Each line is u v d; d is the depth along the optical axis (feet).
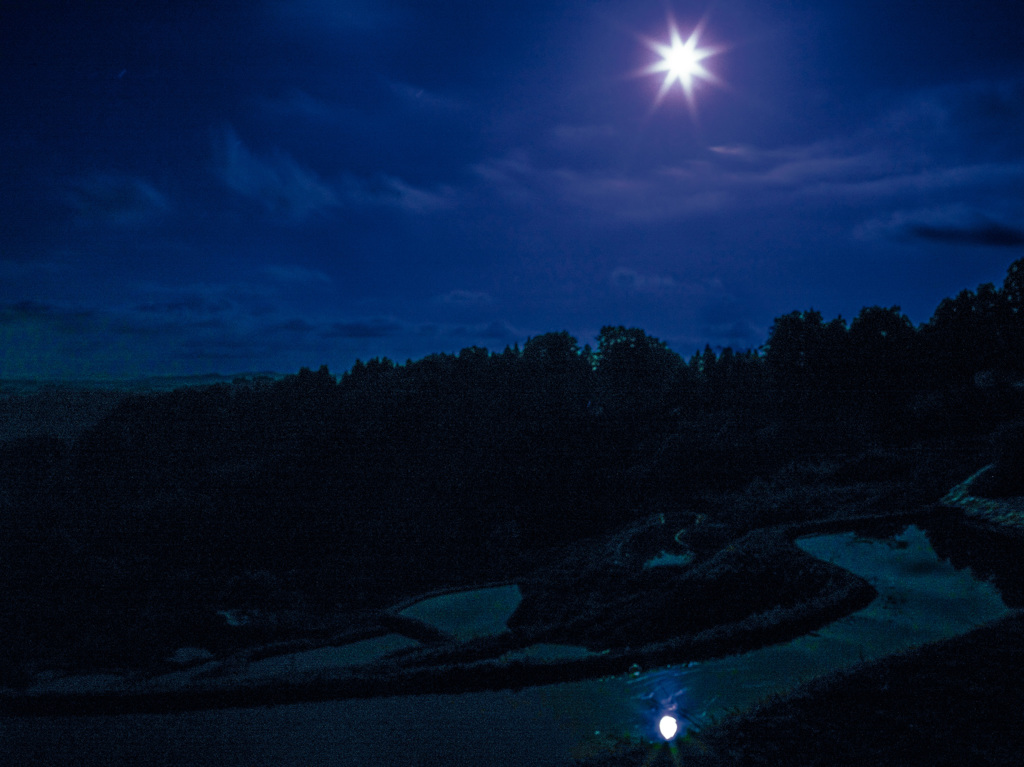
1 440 179.32
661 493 109.40
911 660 37.96
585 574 75.97
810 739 31.86
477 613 73.10
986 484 71.92
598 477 121.08
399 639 68.74
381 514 123.44
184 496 138.00
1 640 78.74
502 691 46.42
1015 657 36.96
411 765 37.88
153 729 46.21
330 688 49.47
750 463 111.86
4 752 43.86
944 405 109.60
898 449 100.07
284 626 79.46
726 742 32.91
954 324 126.82
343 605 88.33
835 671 38.68
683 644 48.42
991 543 61.46
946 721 31.78
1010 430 74.28
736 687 41.98
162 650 75.46
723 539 78.33
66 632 81.61
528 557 95.09
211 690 50.24
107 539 120.78
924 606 51.08
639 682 44.83
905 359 127.34
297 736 43.19
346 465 143.54
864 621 49.44
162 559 110.83
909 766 28.78
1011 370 117.19
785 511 82.28
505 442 138.82
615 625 57.41
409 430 153.48
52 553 107.14
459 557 101.60
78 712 49.47
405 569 99.45
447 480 130.31
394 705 46.19
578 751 37.22
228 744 43.09
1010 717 31.50
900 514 72.18
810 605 51.55
